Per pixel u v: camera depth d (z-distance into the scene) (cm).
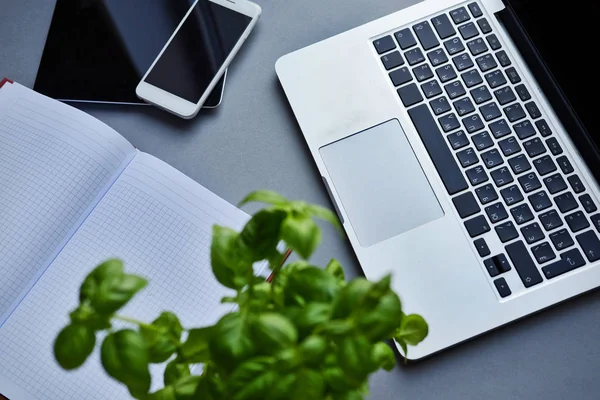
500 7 63
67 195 58
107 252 56
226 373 28
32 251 56
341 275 37
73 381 53
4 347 54
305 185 62
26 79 67
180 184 58
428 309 55
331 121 61
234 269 31
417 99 61
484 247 56
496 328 56
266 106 64
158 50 65
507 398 56
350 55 63
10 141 59
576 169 58
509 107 60
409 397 56
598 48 53
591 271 55
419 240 57
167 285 55
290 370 26
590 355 56
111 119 64
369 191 59
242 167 63
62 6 67
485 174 58
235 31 65
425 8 64
